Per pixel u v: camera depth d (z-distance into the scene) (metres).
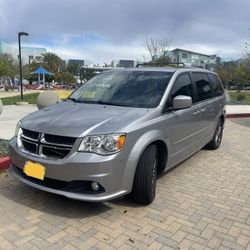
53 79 66.00
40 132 3.97
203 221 4.05
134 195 4.25
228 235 3.75
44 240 3.46
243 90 48.66
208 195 4.89
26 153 4.07
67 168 3.68
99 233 3.64
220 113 7.45
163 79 5.16
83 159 3.65
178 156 5.24
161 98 4.76
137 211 4.20
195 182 5.43
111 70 5.90
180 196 4.79
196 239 3.63
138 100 4.80
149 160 4.16
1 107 9.21
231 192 5.06
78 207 4.22
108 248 3.37
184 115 5.21
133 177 4.00
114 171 3.74
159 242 3.52
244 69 36.97
